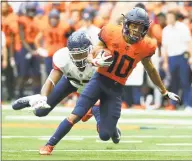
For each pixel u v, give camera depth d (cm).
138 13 1898
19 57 3797
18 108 2211
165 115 3362
